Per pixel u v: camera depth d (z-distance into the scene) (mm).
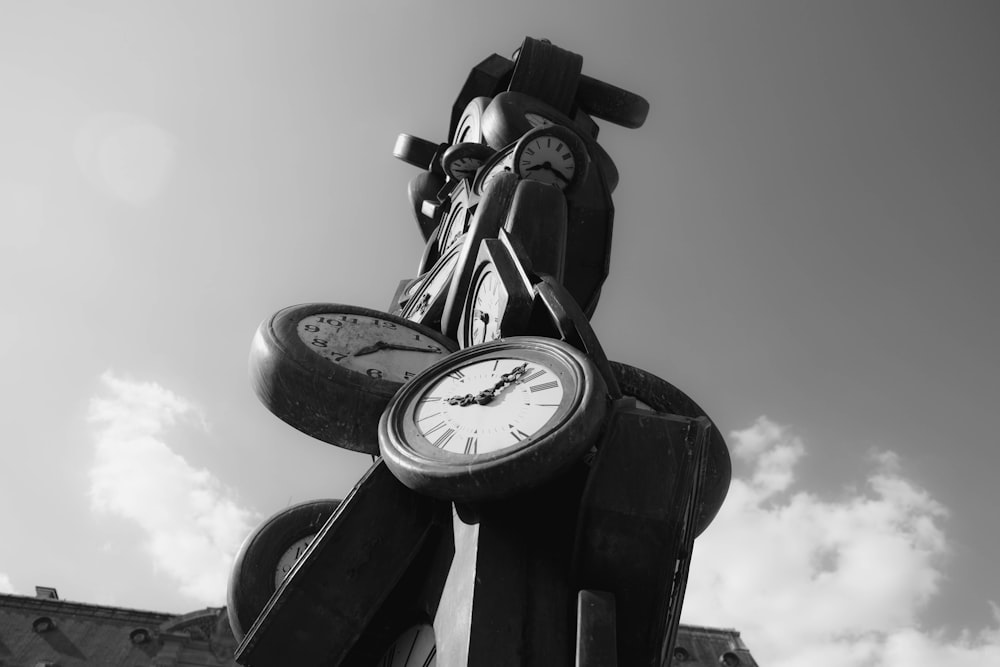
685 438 6586
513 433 6453
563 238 10938
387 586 7215
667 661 7512
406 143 20016
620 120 19156
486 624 6113
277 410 8633
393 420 7184
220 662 32562
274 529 11055
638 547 6277
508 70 19953
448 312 10281
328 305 9664
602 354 7340
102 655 31547
